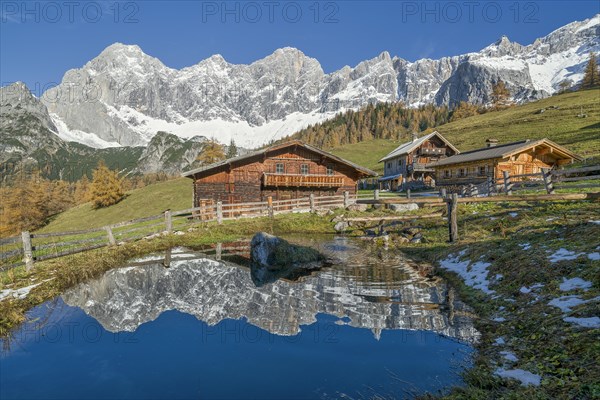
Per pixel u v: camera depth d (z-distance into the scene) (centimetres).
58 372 585
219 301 948
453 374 541
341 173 3628
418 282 1084
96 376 567
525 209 1691
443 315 796
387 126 17262
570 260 856
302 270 1292
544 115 8131
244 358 614
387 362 587
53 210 7325
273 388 514
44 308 933
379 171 7744
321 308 868
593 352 502
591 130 5731
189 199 5344
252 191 3366
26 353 666
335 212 2852
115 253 1580
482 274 1034
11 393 521
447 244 1505
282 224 2542
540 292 775
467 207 2117
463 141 7688
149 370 581
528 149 3456
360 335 701
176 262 1485
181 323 800
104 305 948
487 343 635
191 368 583
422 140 5569
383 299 926
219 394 500
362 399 479
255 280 1171
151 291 1068
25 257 1296
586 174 2930
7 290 1051
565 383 457
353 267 1320
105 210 5697
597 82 12344
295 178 3353
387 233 1995
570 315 632
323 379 537
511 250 1108
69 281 1166
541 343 577
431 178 5591
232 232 2325
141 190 6391
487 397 464
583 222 1147
